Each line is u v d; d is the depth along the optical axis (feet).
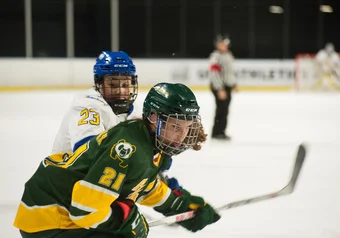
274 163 39.58
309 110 79.25
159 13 116.16
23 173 35.14
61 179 14.30
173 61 105.19
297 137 53.93
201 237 21.84
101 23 114.32
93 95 18.16
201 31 117.29
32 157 41.19
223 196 29.01
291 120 68.28
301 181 32.89
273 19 117.91
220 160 40.60
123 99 18.61
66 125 17.63
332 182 32.60
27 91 101.24
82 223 13.73
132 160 13.61
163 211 17.39
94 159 13.76
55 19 112.47
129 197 14.66
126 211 14.08
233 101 91.66
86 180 13.47
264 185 31.91
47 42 112.78
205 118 69.21
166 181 17.63
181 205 17.16
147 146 13.89
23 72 100.68
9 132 55.31
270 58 118.93
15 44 112.16
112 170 13.44
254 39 118.21
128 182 14.07
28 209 14.73
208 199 28.27
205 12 116.88
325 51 109.60
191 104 13.94
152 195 16.79
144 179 14.26
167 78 105.09
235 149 46.19
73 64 102.94
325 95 104.94
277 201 27.89
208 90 106.63
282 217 24.93
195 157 41.83
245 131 58.70
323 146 47.83
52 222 14.52
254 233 22.48
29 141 49.37
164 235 22.03
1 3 111.04
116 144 13.52
